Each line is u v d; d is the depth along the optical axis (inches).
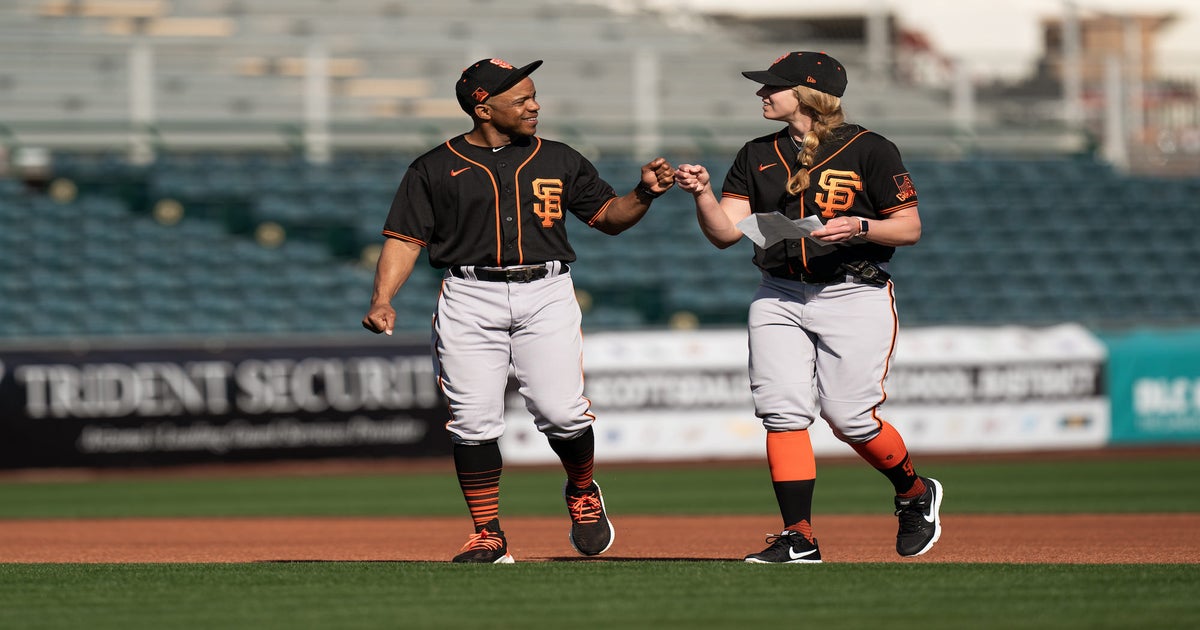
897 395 2271.2
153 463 2084.2
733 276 2930.6
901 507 862.5
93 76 3208.7
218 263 2783.0
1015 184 3216.0
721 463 2212.1
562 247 824.9
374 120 3115.2
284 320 2669.8
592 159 3085.6
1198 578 722.8
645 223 2999.5
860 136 802.8
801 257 797.9
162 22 3366.1
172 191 2913.4
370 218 2925.7
